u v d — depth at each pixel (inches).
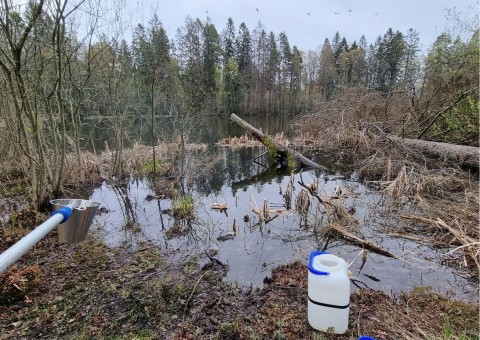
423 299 99.0
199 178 291.4
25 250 41.3
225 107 1119.0
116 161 281.3
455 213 165.0
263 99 1432.1
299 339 81.4
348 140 362.9
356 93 395.5
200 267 123.8
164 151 344.8
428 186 206.7
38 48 167.2
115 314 94.2
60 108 179.9
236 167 341.7
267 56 1517.0
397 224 165.3
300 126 499.8
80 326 88.8
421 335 81.9
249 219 180.1
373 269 122.0
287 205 203.9
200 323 89.9
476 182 210.5
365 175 277.0
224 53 1363.2
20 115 157.8
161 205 209.8
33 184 164.6
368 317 89.7
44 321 90.5
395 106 377.4
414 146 289.0
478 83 284.7
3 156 228.1
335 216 168.4
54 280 111.9
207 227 167.9
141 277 115.4
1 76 177.8
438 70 359.9
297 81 1542.8
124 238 152.8
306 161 335.6
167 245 145.0
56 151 190.9
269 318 90.6
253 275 118.0
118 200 220.7
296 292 103.4
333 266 85.3
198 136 469.1
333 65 1423.5
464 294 103.7
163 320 91.6
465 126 288.0
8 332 85.6
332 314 81.2
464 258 122.0
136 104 354.6
